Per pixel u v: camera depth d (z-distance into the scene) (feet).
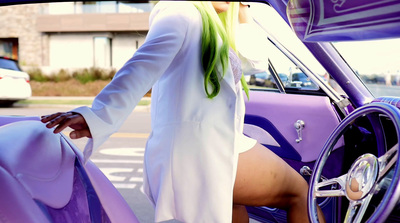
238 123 4.83
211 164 4.28
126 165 16.79
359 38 3.02
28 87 42.24
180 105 4.33
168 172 4.34
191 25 4.33
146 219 10.41
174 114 4.37
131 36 70.23
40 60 72.38
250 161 4.70
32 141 3.94
